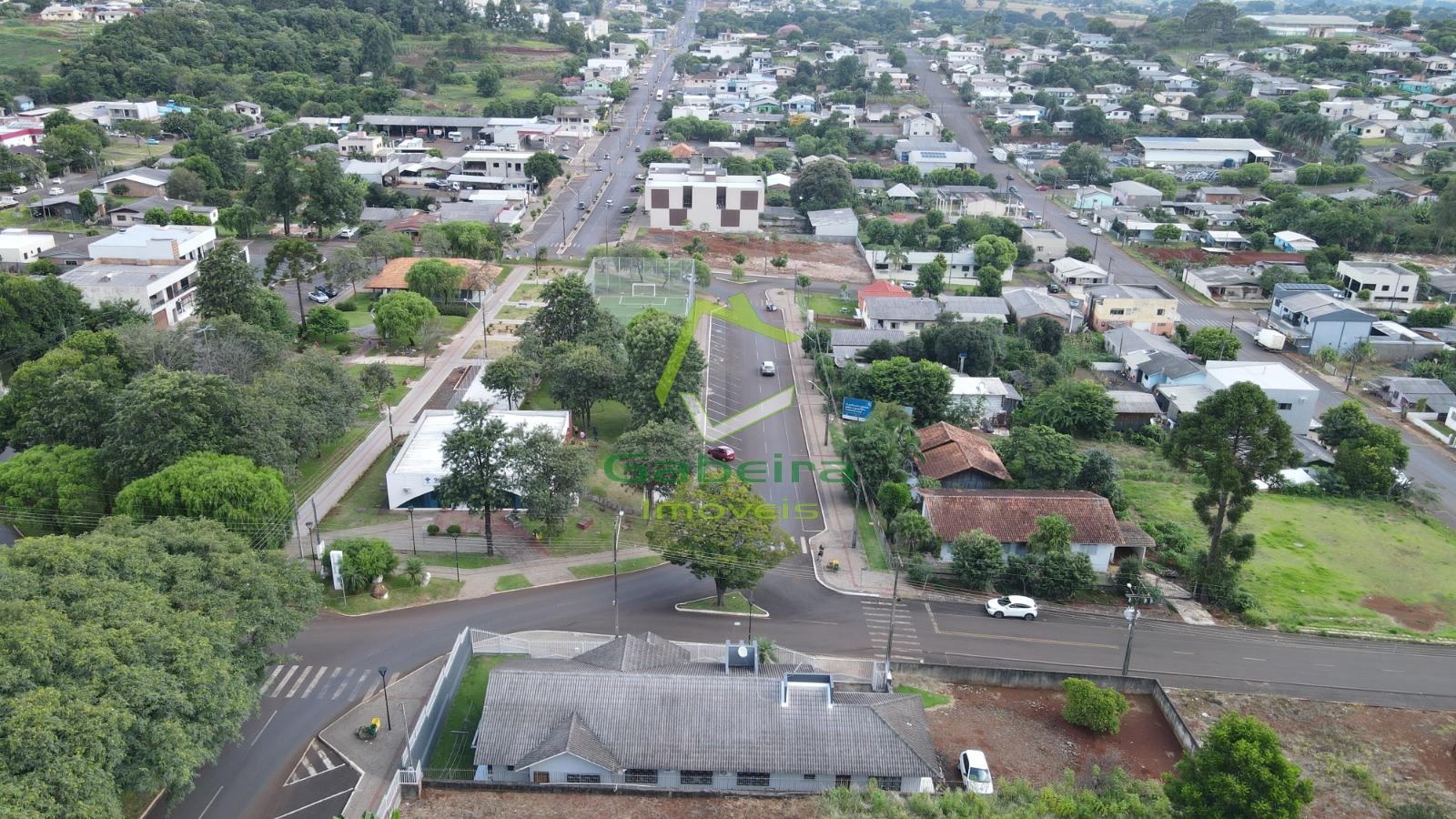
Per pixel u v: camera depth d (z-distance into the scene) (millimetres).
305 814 50750
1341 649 70188
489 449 75688
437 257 146875
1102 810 50688
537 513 74938
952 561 77438
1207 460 74562
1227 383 109438
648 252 149375
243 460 72438
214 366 91125
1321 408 115938
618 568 76938
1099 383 115812
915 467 91875
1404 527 88875
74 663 43844
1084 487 88188
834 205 192500
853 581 76188
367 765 54312
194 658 47688
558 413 95062
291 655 61219
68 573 50094
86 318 108125
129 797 50594
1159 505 90688
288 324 119438
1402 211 182125
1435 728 61906
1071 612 73750
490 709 54031
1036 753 57625
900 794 52188
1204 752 49250
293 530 76188
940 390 105750
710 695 54688
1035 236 170000
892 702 56438
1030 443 89750
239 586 55312
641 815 50344
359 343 121938
